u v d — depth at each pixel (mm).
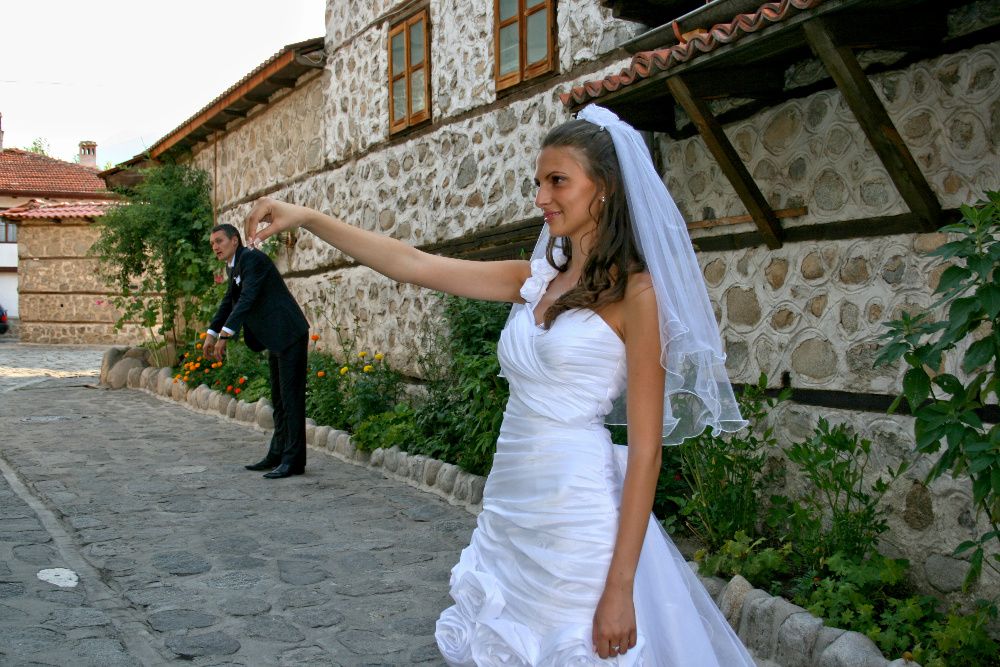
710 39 3729
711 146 4219
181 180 13672
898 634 3301
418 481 6340
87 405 10898
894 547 3906
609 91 4480
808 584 3662
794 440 4398
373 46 8750
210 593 4113
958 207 3631
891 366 3926
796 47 3949
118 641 3521
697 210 4988
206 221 13266
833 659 3123
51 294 24109
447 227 7605
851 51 3387
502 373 2025
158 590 4137
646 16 5176
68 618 3727
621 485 1894
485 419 5809
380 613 3930
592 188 1852
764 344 4582
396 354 8461
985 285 2723
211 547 4824
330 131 9719
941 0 3469
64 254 23938
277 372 6734
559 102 6156
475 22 7129
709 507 4270
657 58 4062
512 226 6711
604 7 5270
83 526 5184
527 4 6391
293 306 6621
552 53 6176
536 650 1810
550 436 1878
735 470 4410
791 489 4414
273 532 5141
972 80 3562
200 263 12836
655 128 4977
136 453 7598
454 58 7438
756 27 3494
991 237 2820
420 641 3643
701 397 1941
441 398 6867
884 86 3939
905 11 3479
